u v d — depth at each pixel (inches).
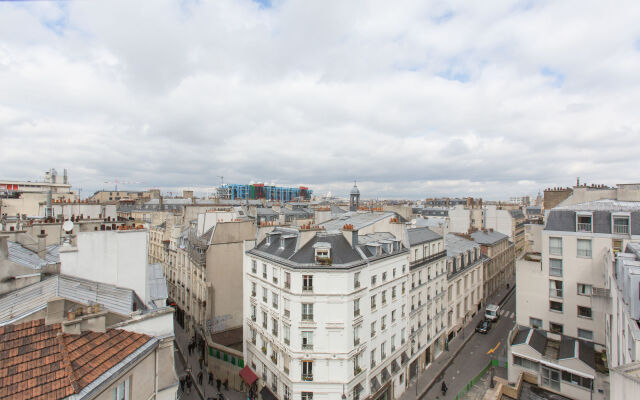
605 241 1469.0
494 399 1411.2
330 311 1293.1
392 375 1549.0
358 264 1347.2
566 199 2102.6
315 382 1283.2
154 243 3191.4
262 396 1434.5
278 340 1384.1
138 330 778.2
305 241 1469.0
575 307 1549.0
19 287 823.7
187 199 4682.6
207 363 1819.6
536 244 2265.0
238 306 1988.2
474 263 2578.7
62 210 2642.7
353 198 3189.0
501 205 5211.6
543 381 1520.7
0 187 4522.6
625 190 1866.4
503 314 2672.2
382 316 1502.2
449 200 5713.6
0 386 529.7
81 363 606.2
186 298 2329.0
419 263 1814.7
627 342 848.9
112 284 929.5
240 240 2005.4
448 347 2103.8
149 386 758.5
